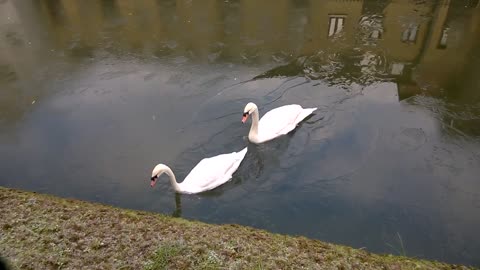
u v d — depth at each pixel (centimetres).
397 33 1499
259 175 974
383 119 1120
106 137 1084
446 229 813
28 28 1648
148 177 952
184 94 1248
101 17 1698
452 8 1627
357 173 958
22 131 1124
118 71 1373
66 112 1192
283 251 633
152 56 1443
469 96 1195
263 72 1333
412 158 994
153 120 1144
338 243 786
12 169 991
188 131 1102
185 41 1514
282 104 1191
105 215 715
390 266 615
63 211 721
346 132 1084
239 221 849
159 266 591
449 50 1408
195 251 619
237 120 1138
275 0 1748
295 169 983
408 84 1252
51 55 1474
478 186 912
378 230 816
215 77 1318
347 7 1669
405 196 892
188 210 883
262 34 1532
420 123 1102
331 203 884
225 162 956
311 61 1372
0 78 1366
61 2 1823
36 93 1285
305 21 1596
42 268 590
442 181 927
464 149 1014
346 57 1388
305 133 1090
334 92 1227
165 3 1781
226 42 1496
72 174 969
